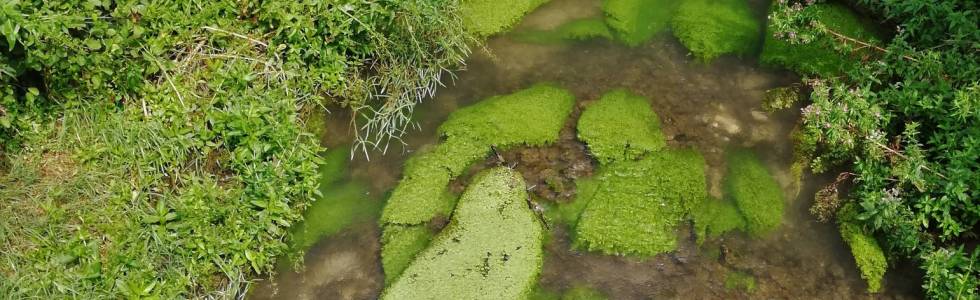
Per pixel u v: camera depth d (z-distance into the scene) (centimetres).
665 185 400
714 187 400
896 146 392
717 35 446
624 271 380
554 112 421
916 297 374
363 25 414
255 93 404
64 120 387
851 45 426
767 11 456
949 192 372
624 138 412
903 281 378
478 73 436
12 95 380
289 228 391
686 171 404
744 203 396
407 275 380
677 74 434
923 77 400
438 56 438
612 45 445
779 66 435
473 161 409
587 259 383
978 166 374
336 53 420
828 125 396
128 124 391
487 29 451
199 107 400
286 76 412
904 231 375
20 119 385
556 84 431
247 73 405
